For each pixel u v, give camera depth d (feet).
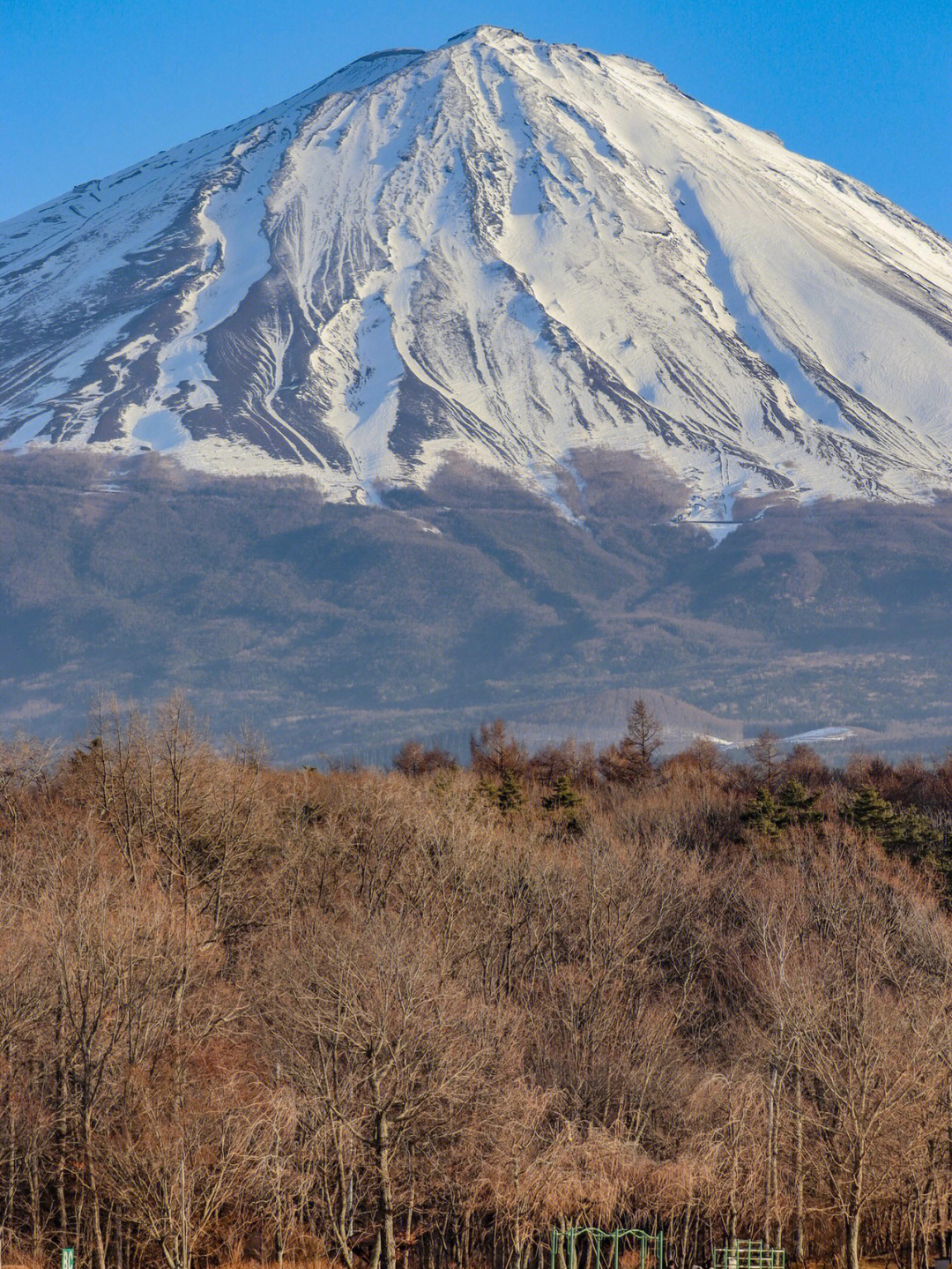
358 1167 469.98
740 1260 453.58
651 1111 515.09
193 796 653.71
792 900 652.07
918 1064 472.85
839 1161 454.81
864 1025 467.11
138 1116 438.81
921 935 624.59
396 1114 453.17
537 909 641.40
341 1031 444.14
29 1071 477.77
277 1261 445.37
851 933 612.29
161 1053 471.21
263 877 638.12
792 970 552.82
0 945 497.46
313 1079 459.32
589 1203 465.88
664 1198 469.57
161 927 512.22
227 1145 432.25
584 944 624.59
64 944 455.22
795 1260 485.97
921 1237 507.30
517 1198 450.71
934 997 544.62
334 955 499.10
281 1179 442.50
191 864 631.56
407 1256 475.72
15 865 586.86
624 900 647.15
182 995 489.26
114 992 459.73
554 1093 490.90
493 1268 484.33
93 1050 445.37
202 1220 423.23
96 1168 419.95
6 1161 435.53
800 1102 477.77
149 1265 449.48
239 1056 502.38
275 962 531.91
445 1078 453.99
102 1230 459.73
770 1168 471.21
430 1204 483.10
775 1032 518.37
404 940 524.93
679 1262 471.62
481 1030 508.53
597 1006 560.20
